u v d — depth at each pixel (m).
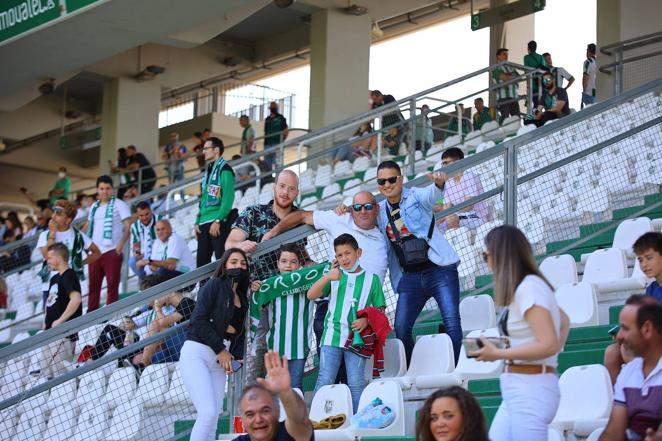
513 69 15.64
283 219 7.34
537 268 4.57
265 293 6.93
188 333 6.49
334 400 6.47
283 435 4.81
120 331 8.21
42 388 6.98
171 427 7.45
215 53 22.84
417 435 4.30
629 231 7.98
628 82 14.72
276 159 15.49
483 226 8.09
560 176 9.22
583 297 6.93
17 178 28.30
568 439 5.50
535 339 4.44
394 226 6.97
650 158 9.38
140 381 7.69
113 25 15.06
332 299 6.77
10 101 18.52
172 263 10.45
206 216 9.27
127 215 11.28
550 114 13.97
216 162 9.32
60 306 9.66
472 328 7.30
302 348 6.91
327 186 14.77
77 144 23.05
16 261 16.42
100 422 7.97
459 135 14.73
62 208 11.57
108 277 11.12
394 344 6.93
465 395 4.25
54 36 15.59
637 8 14.91
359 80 18.83
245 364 6.97
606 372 5.56
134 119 21.83
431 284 6.91
